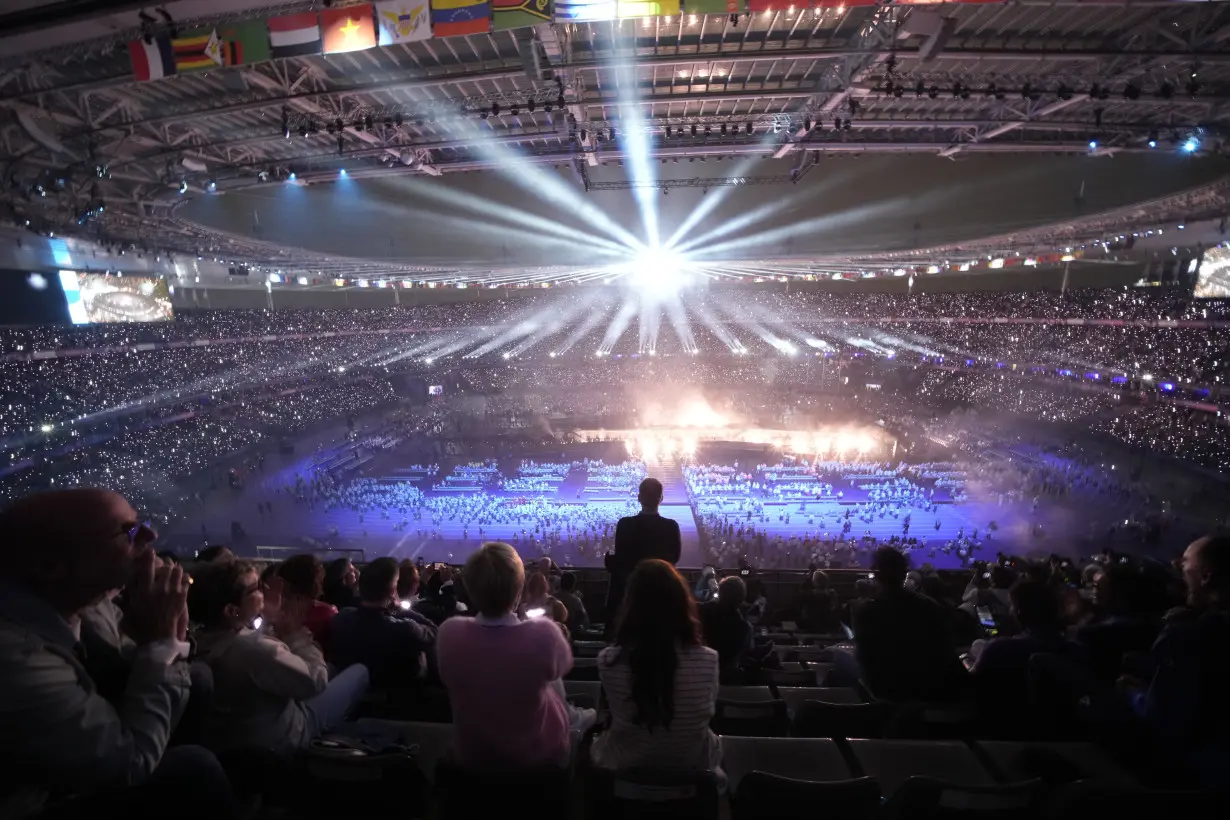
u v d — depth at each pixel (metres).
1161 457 38.72
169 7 12.52
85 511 2.37
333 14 12.43
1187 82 18.91
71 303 31.66
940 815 3.23
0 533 2.33
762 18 16.27
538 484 46.69
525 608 6.41
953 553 31.03
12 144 21.38
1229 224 35.06
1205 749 3.45
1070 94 18.06
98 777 2.27
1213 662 3.47
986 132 22.56
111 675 2.86
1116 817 2.94
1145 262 47.03
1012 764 4.17
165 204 29.73
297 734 3.89
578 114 20.62
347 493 41.47
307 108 19.95
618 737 3.55
